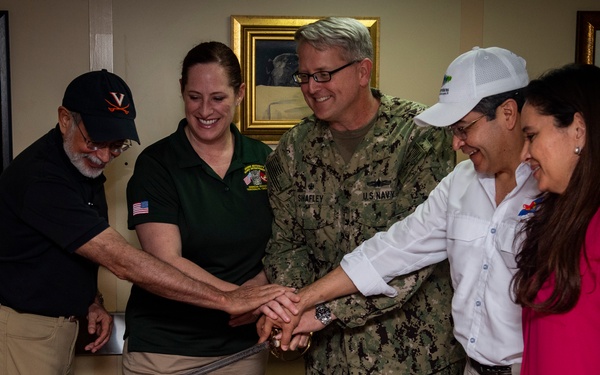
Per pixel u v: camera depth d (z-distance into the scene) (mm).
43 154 2543
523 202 2014
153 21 3473
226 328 2811
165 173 2781
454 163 2486
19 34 3406
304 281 2654
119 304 3568
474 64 2008
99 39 3447
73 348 2721
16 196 2512
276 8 3510
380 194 2498
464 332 2123
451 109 2006
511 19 3598
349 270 2408
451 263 2184
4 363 2584
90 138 2490
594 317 1648
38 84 3432
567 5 3602
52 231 2486
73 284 2617
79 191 2564
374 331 2504
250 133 3506
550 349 1699
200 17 3490
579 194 1656
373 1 3553
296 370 3668
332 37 2385
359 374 2506
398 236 2367
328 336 2615
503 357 2027
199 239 2768
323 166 2584
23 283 2549
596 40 3598
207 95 2719
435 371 2512
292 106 3514
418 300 2506
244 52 3475
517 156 2010
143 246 2758
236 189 2830
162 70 3496
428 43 3586
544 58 3619
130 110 2582
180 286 2537
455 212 2162
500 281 2027
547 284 1737
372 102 2537
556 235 1688
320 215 2580
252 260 2865
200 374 2510
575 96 1644
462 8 3580
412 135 2484
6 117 3396
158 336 2760
